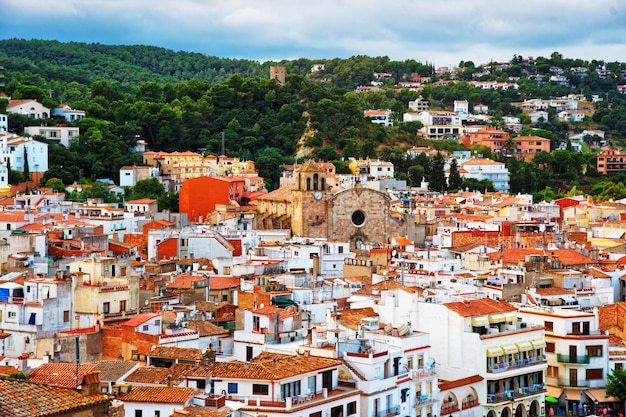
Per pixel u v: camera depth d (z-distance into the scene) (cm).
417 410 17838
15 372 14900
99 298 19988
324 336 17862
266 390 15612
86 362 17512
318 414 15938
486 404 19162
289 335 18625
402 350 17675
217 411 14338
